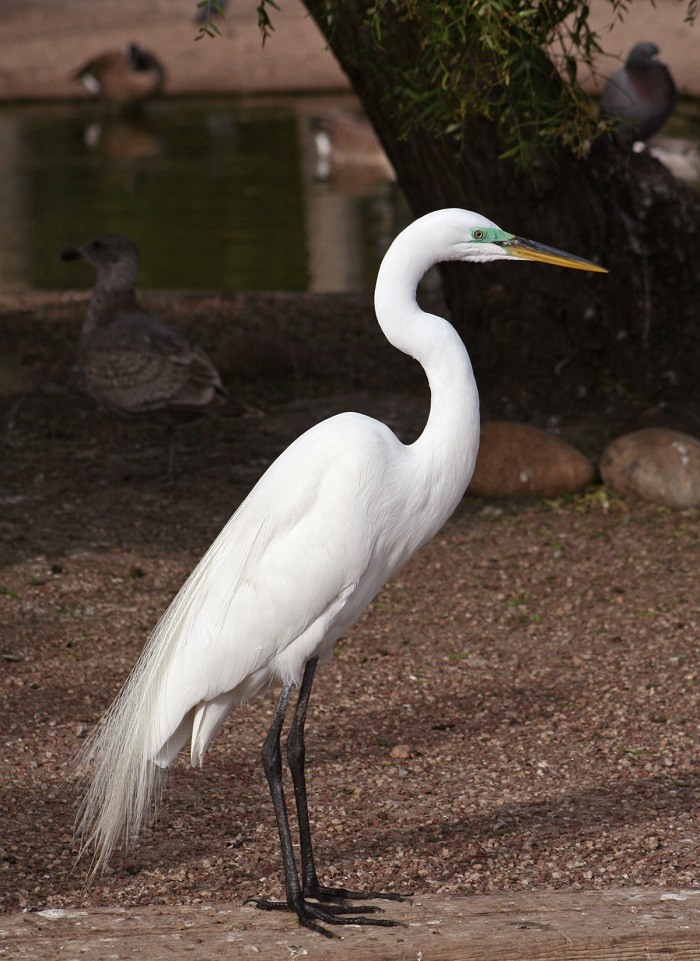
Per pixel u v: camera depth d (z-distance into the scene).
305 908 6.10
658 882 6.60
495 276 15.29
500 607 10.68
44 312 20.52
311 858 6.48
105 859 6.38
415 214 15.56
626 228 15.01
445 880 6.70
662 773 7.82
